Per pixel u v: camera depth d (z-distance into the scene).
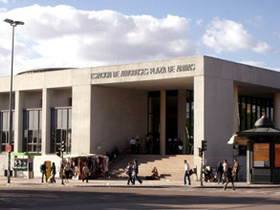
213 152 46.47
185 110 56.28
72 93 53.88
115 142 54.84
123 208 20.94
